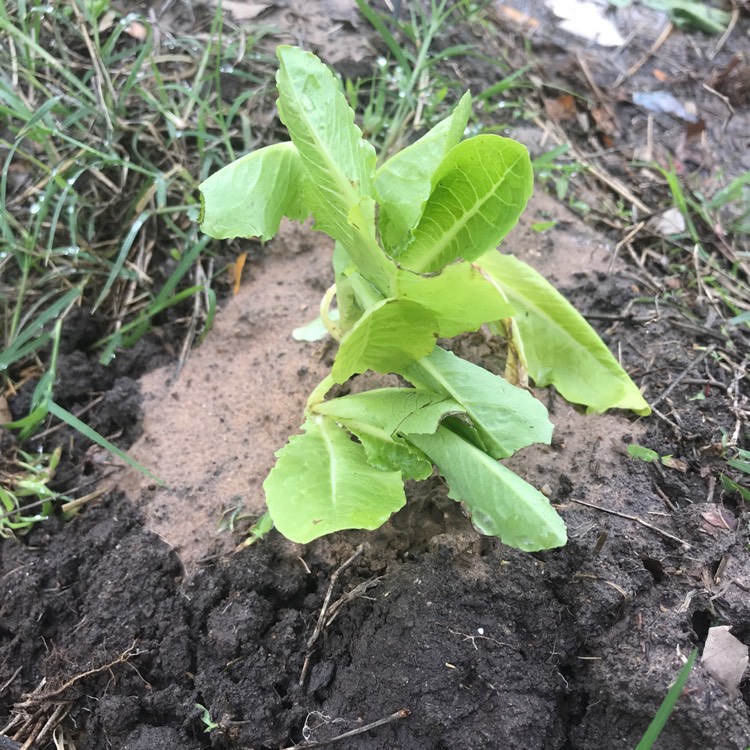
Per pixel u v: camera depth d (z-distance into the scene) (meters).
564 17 0.69
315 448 0.34
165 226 0.49
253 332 0.45
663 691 0.30
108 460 0.41
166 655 0.34
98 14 0.52
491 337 0.43
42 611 0.36
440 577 0.34
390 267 0.30
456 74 0.59
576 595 0.34
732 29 0.70
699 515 0.36
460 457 0.33
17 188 0.49
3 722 0.34
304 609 0.35
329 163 0.30
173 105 0.51
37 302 0.45
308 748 0.31
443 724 0.31
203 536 0.37
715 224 0.52
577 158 0.56
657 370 0.43
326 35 0.58
